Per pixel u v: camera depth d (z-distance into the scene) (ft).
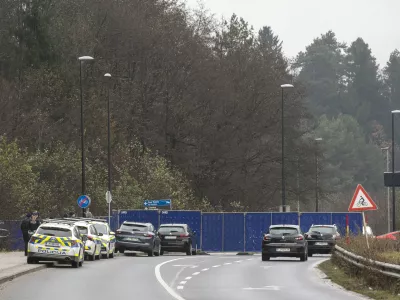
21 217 451.94
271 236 391.24
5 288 214.69
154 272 287.28
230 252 566.36
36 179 518.78
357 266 252.42
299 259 422.00
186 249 467.52
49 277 255.09
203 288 223.10
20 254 372.58
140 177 645.10
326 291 217.15
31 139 626.23
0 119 606.55
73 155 588.50
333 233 459.73
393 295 199.52
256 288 225.35
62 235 299.99
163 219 561.84
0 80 624.18
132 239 430.61
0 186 445.78
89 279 249.34
